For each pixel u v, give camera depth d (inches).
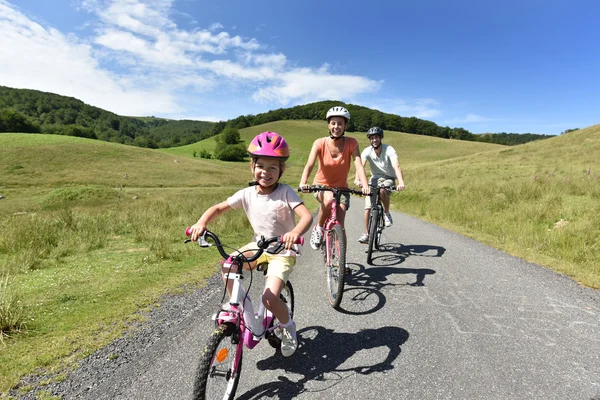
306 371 111.0
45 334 135.6
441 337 128.0
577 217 329.7
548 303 155.6
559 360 111.8
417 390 99.4
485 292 169.8
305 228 100.7
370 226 221.0
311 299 167.3
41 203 869.2
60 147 2391.7
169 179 2037.4
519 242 265.6
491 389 98.6
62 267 231.1
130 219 416.8
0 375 108.3
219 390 93.6
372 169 253.8
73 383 105.0
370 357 117.1
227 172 2495.1
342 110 175.0
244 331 99.2
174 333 135.8
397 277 194.9
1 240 277.3
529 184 546.3
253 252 109.9
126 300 170.1
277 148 105.0
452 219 395.9
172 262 239.9
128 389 102.3
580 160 1082.7
